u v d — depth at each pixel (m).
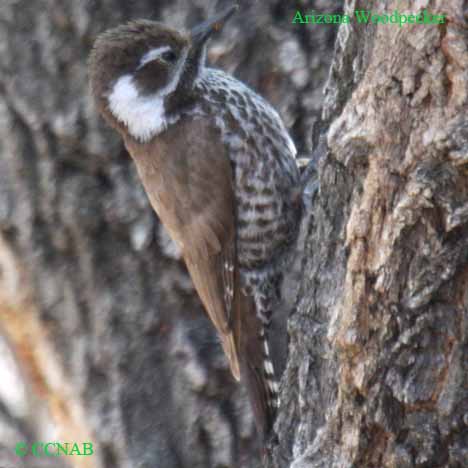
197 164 11.00
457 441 7.45
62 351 11.35
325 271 8.84
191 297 11.18
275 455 9.72
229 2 10.73
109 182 10.88
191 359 11.19
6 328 11.47
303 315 9.13
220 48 10.72
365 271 7.71
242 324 11.34
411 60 7.32
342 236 8.55
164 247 10.99
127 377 11.26
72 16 10.45
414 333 7.48
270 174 11.02
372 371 7.72
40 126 10.62
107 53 10.49
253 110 10.85
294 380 9.31
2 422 11.91
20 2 10.44
